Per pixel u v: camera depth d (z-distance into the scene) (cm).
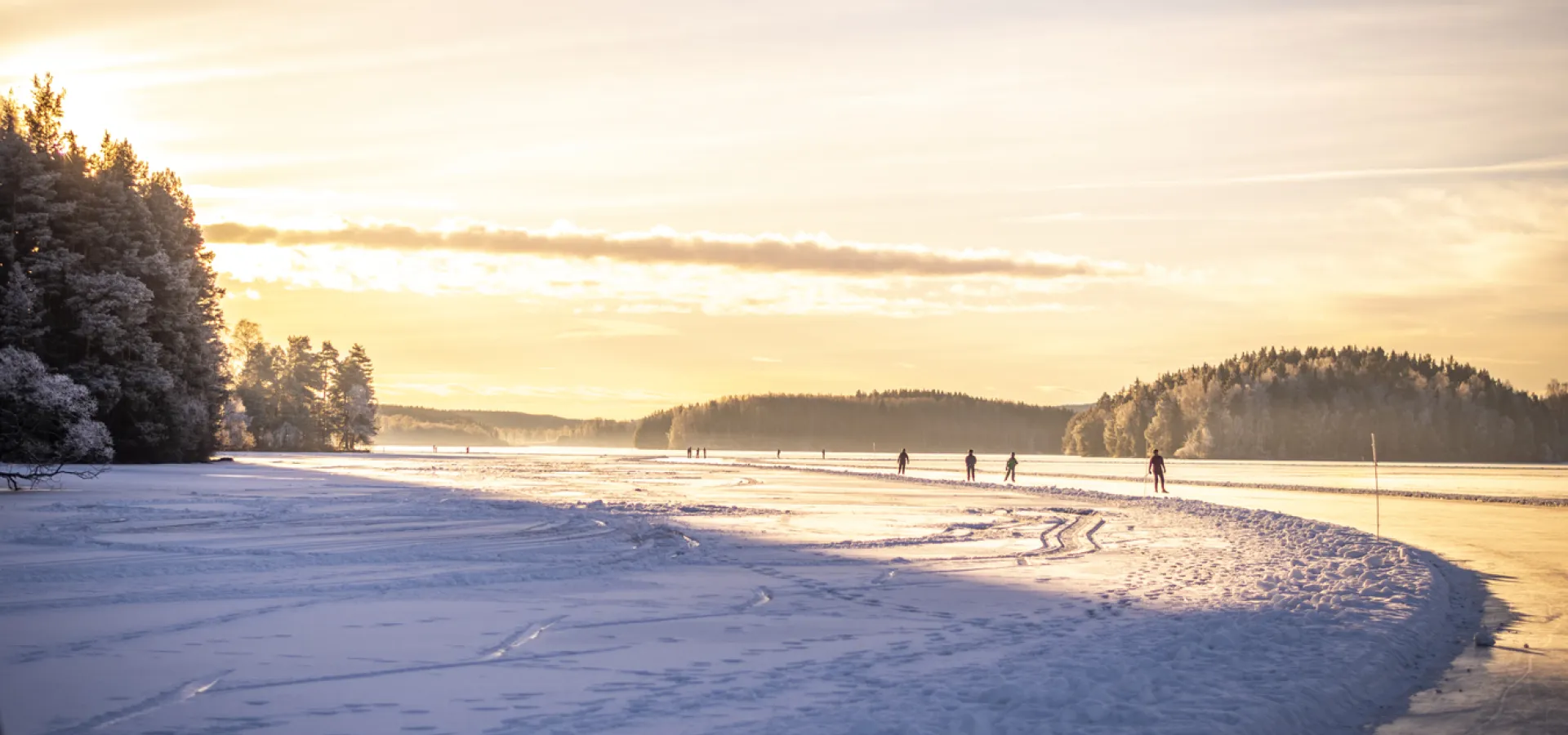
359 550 1966
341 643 1095
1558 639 1187
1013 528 2650
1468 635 1216
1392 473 9225
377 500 3419
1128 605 1364
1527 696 927
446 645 1088
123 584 1506
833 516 2989
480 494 3859
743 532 2439
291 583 1533
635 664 1003
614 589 1514
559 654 1048
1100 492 4650
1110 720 775
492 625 1209
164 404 6781
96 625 1185
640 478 5878
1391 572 1655
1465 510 3534
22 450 4384
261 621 1221
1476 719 852
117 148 7412
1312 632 1151
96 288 6431
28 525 2320
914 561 1892
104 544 1994
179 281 7094
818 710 822
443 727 774
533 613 1293
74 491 3606
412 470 6544
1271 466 12338
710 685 912
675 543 2177
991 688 871
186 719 792
